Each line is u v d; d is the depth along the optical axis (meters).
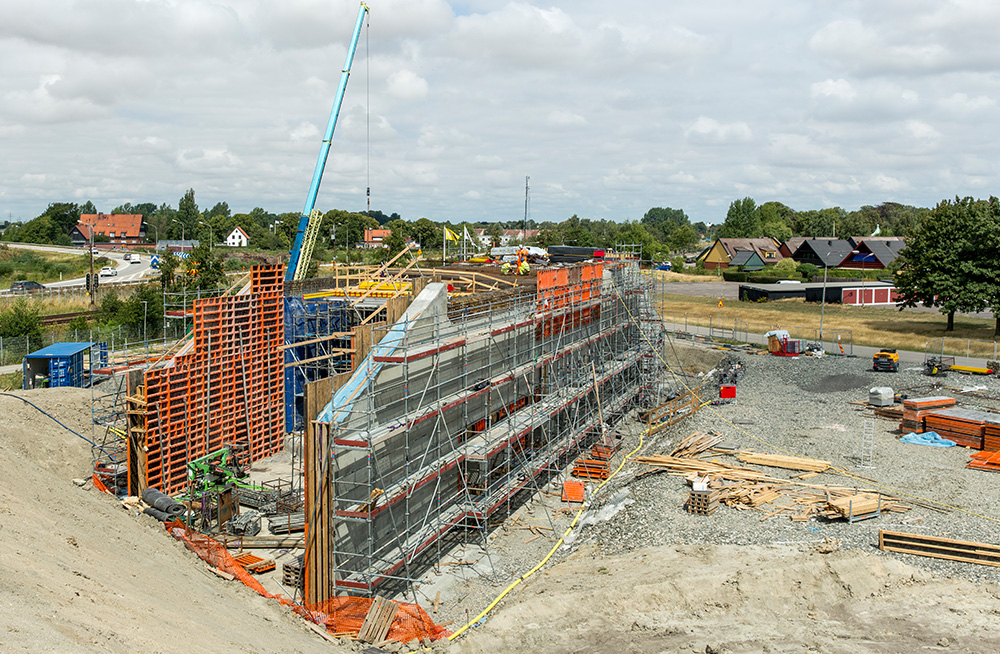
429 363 25.67
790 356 57.22
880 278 105.25
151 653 11.19
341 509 20.86
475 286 37.53
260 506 27.39
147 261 117.06
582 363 40.31
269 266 33.72
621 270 48.50
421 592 22.23
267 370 33.78
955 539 22.91
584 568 23.14
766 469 32.09
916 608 19.95
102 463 27.97
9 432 27.58
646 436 39.66
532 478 29.55
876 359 50.81
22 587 11.30
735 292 102.94
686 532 25.17
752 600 20.39
